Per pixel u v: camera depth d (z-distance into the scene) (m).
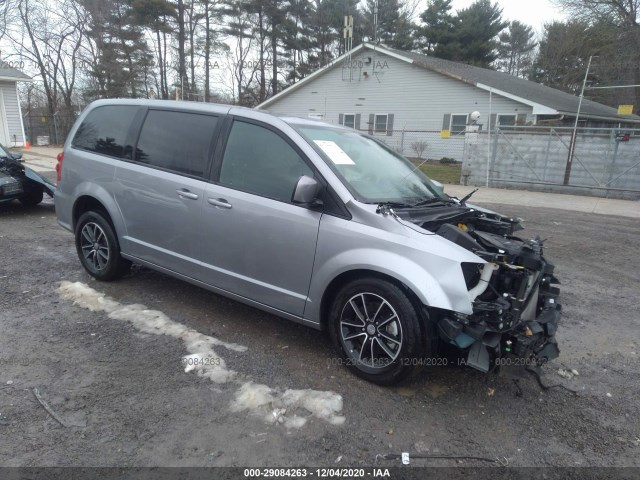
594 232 8.75
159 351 3.51
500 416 2.95
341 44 43.00
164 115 4.29
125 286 4.80
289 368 3.37
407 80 24.25
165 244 4.17
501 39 55.59
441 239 2.99
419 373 3.37
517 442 2.71
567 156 14.99
